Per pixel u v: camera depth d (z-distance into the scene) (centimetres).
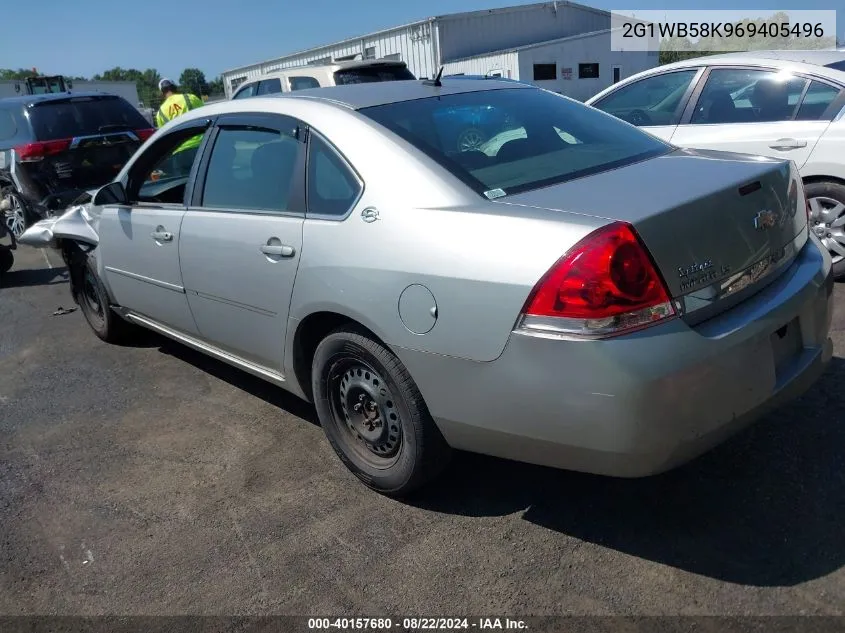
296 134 320
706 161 295
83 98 877
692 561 255
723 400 234
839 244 491
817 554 252
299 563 274
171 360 490
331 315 301
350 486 321
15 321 612
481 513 293
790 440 317
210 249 354
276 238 314
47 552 294
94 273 486
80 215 489
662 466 232
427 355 258
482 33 2364
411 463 285
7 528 313
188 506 318
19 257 868
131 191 441
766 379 246
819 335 279
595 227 225
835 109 484
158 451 368
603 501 293
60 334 565
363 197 283
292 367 329
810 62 506
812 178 497
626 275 220
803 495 282
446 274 247
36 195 834
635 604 239
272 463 347
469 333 244
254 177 339
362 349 285
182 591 266
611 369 219
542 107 347
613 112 609
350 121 302
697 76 551
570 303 223
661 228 229
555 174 283
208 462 353
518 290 232
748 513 276
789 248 279
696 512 279
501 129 316
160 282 405
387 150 284
